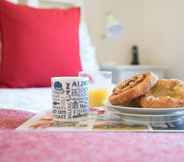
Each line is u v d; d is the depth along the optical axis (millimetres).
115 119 714
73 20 1728
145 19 2754
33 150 444
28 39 1554
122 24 2848
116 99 707
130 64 2812
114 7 2869
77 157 416
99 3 2879
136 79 747
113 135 543
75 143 480
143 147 462
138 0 2787
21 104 1079
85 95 746
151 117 660
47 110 884
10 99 1177
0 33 1610
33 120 701
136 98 707
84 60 1901
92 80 1037
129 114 673
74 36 1690
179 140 510
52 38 1595
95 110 859
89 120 706
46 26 1608
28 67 1530
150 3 2703
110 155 424
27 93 1347
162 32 2627
